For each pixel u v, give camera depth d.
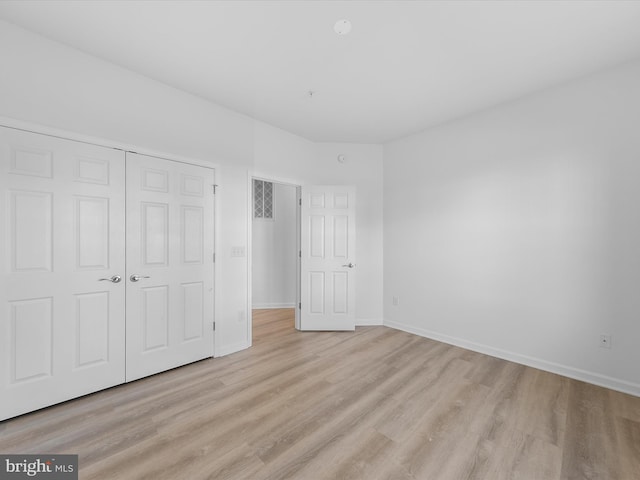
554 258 2.58
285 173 3.64
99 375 2.23
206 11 1.76
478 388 2.29
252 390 2.26
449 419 1.89
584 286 2.43
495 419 1.89
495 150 2.98
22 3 1.69
